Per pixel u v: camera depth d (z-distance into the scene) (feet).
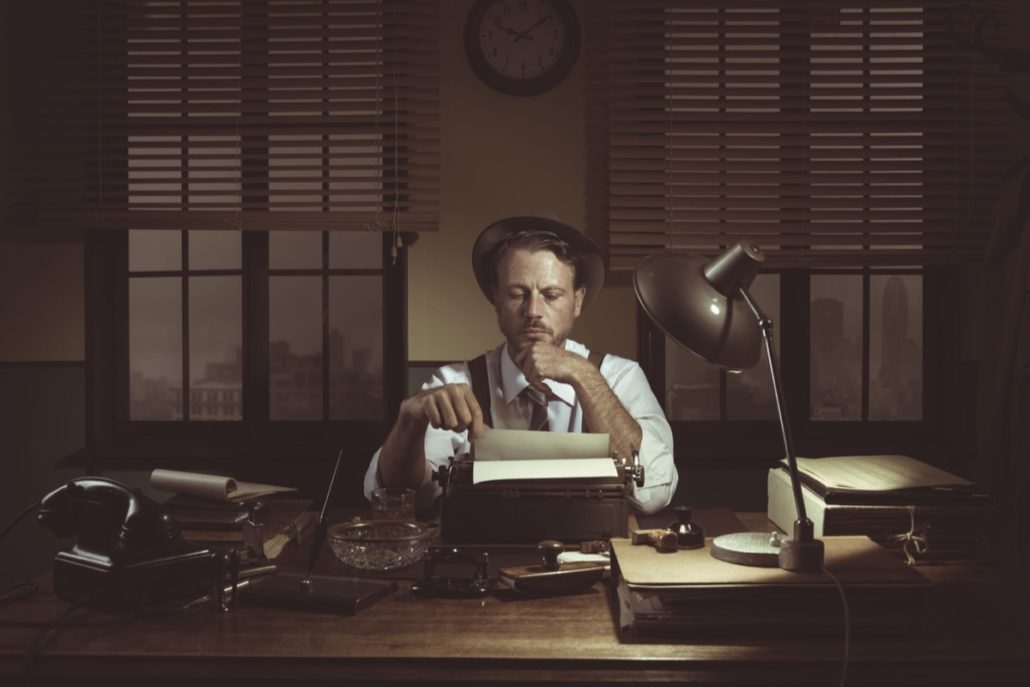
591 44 10.62
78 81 10.57
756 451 10.59
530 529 6.06
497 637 4.51
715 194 10.43
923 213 10.41
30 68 10.62
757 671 4.22
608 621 4.75
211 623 4.74
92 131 10.61
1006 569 5.74
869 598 4.52
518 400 8.61
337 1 10.46
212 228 10.58
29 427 10.95
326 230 10.61
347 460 10.82
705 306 4.97
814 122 10.46
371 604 5.04
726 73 10.55
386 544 5.57
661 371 10.69
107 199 10.71
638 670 4.22
